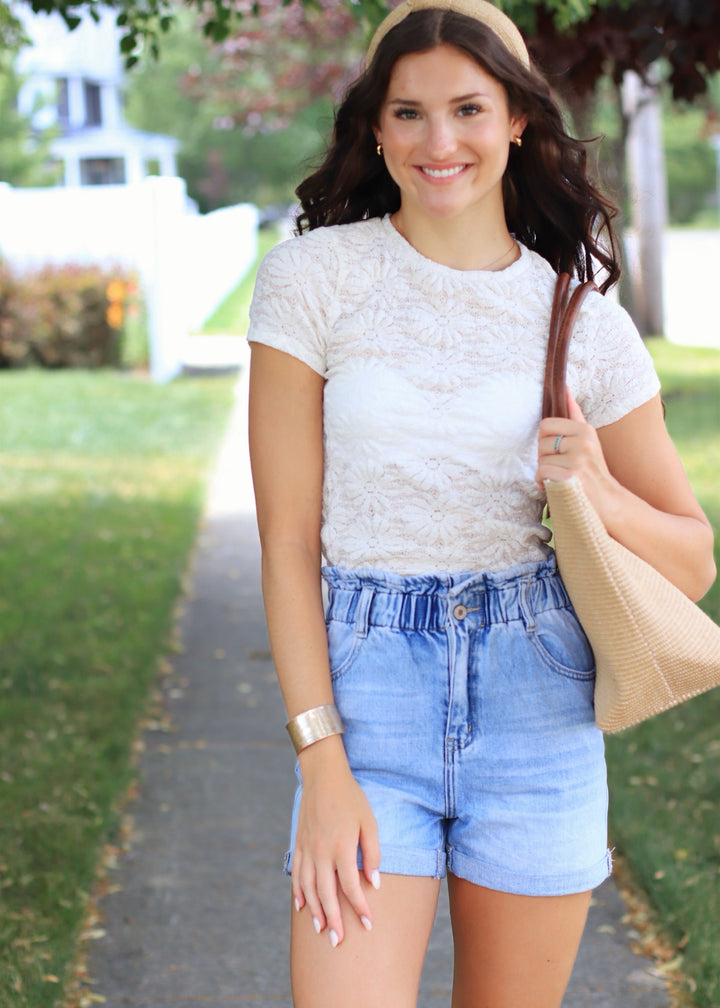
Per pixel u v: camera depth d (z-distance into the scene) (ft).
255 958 10.37
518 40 6.22
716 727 14.80
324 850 5.73
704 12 16.16
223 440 34.88
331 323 6.14
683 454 30.68
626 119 33.35
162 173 120.98
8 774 13.44
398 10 6.19
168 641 18.57
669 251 97.60
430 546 6.08
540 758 6.11
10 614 19.13
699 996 9.46
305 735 5.90
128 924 10.87
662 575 6.13
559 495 5.67
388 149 6.15
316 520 6.26
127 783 13.60
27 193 46.57
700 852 11.68
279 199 155.84
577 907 6.20
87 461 32.12
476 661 6.07
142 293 47.16
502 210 6.38
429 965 10.33
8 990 9.42
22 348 47.11
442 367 6.03
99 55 130.00
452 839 6.25
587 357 6.21
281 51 49.70
